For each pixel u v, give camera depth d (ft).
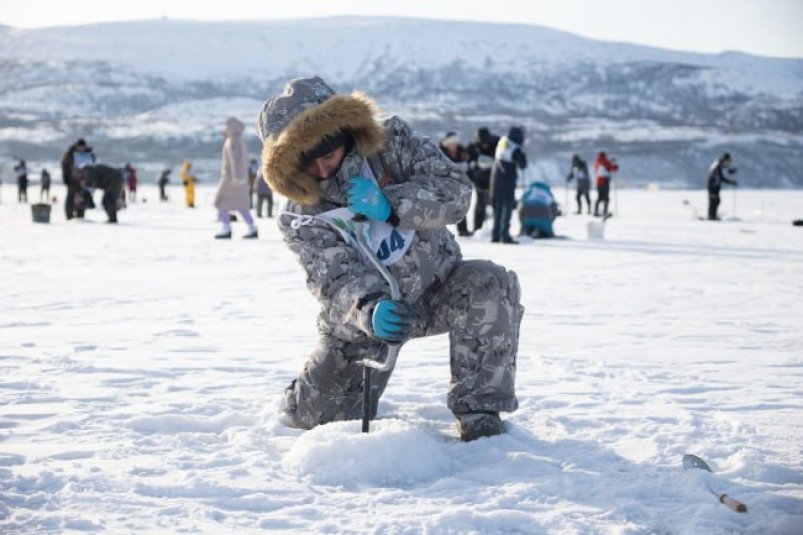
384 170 11.45
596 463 10.81
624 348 19.72
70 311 25.29
